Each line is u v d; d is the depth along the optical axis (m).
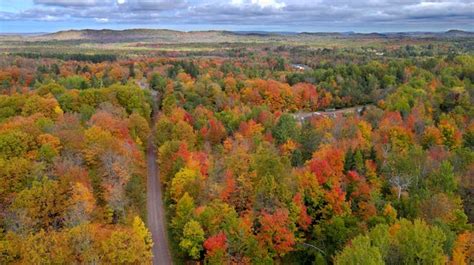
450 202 69.31
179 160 78.94
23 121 89.38
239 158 78.06
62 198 60.94
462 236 58.41
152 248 66.56
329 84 163.75
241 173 73.50
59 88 137.75
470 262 55.38
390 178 80.88
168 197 79.25
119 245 51.12
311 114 143.50
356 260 47.16
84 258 48.75
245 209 69.75
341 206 68.81
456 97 135.00
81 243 50.38
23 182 64.81
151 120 135.25
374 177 79.94
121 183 70.81
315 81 177.12
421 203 68.81
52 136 78.19
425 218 66.75
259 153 80.75
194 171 74.75
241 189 71.19
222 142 104.69
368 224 64.56
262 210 65.06
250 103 143.12
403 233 53.75
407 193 76.69
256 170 72.69
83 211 59.66
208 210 63.47
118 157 73.94
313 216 69.69
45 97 122.19
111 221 64.62
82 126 96.25
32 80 188.38
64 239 50.31
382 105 137.88
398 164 82.88
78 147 77.81
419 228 53.06
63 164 68.56
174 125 102.81
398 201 71.81
